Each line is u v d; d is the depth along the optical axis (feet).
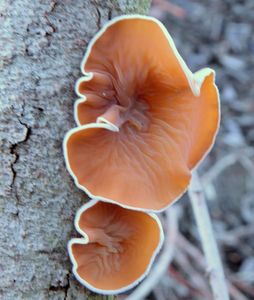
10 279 0.80
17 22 0.79
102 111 0.82
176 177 0.85
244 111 2.64
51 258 0.81
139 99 0.85
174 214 1.49
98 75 0.81
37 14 0.79
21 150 0.79
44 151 0.80
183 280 1.72
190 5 3.04
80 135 0.79
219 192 2.31
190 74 0.80
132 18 0.79
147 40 0.80
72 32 0.80
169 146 0.85
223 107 2.65
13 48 0.79
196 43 2.89
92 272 0.83
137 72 0.83
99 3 0.81
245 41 2.93
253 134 2.56
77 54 0.81
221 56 2.84
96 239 0.82
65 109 0.80
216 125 0.86
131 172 0.83
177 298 1.95
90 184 0.81
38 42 0.79
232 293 1.78
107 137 0.81
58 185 0.81
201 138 0.87
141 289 1.41
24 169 0.80
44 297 0.81
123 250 0.84
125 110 0.83
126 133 0.84
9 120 0.79
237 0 3.09
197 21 2.98
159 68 0.82
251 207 2.28
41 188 0.80
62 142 0.80
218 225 2.25
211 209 2.28
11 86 0.79
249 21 3.03
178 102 0.85
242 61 2.84
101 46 0.81
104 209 0.82
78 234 0.82
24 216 0.80
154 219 0.83
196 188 1.18
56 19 0.80
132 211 0.83
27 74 0.79
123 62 0.82
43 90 0.80
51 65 0.80
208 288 1.84
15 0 0.79
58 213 0.81
